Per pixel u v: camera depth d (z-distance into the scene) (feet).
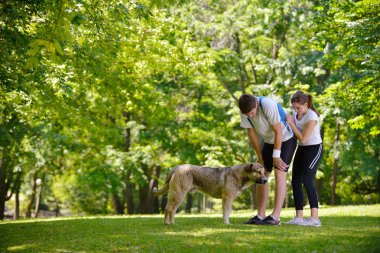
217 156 73.61
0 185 69.72
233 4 68.95
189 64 48.85
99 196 122.52
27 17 28.73
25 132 59.77
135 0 29.12
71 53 34.60
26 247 20.13
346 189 102.37
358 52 46.11
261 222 25.63
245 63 71.87
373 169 66.64
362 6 43.34
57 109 46.88
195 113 74.64
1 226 31.45
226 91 76.79
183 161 74.23
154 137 71.61
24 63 30.83
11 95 40.70
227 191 25.44
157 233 22.26
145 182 74.64
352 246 17.57
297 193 25.80
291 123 25.11
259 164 25.04
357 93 49.32
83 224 29.86
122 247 18.89
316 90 63.10
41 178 95.14
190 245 18.60
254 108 23.90
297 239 19.57
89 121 55.47
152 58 44.55
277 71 64.03
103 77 42.55
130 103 50.85
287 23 63.05
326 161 81.61
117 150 74.02
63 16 18.62
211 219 30.53
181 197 25.75
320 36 47.62
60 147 73.61
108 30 32.45
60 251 18.56
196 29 64.64
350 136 66.13
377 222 26.45
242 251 17.28
